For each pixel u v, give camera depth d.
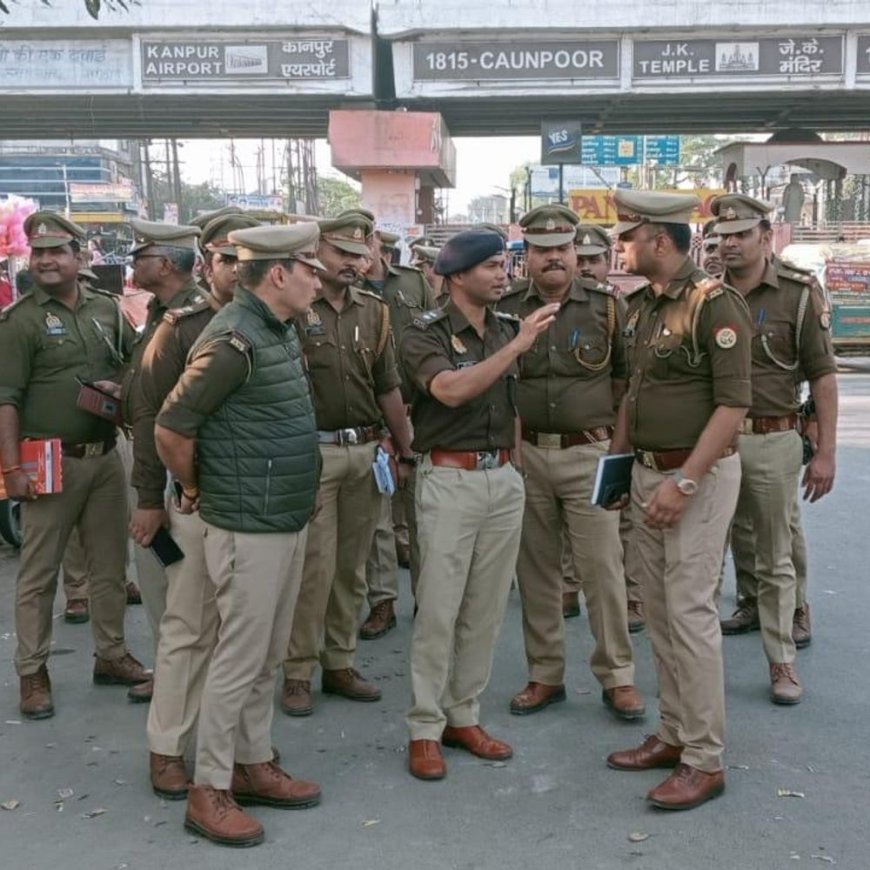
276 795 3.56
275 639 3.54
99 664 4.73
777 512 4.49
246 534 3.29
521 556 4.33
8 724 4.31
